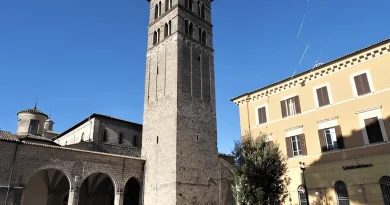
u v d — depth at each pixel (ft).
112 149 167.02
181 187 122.52
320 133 106.01
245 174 89.04
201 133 141.38
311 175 104.58
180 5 157.17
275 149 94.32
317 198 101.04
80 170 116.67
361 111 96.84
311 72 112.47
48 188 137.59
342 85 103.81
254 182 87.81
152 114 146.61
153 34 166.71
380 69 94.99
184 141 131.64
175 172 122.62
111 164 127.03
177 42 147.54
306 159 107.45
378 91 94.17
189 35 156.46
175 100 135.74
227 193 141.59
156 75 153.58
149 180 133.90
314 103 110.32
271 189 87.45
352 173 94.32
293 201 106.93
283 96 121.60
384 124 90.58
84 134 173.78
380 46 94.58
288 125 116.47
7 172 99.96
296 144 112.37
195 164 132.36
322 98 108.68
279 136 118.42
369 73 97.45
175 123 131.54
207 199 131.44
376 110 93.35
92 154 122.01
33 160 106.42
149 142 142.00
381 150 89.56
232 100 142.10
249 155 92.27
